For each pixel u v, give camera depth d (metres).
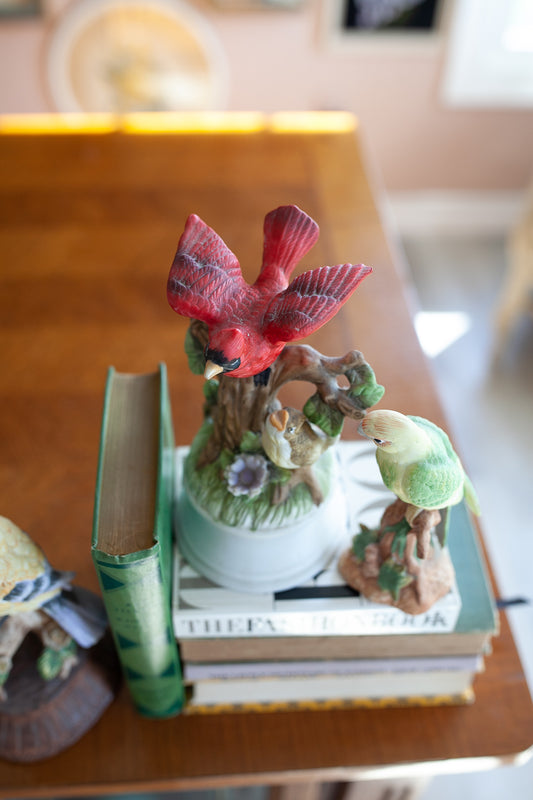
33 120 1.06
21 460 0.72
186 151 1.02
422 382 0.78
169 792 0.89
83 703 0.59
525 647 1.23
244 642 0.57
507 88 1.80
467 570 0.59
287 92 1.80
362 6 1.64
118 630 0.54
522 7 1.67
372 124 1.88
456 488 0.49
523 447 1.52
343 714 0.62
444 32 1.69
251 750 0.60
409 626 0.56
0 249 0.89
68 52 1.67
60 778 0.59
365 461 0.64
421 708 0.62
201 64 1.71
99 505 0.52
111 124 1.05
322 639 0.57
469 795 1.09
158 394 0.57
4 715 0.58
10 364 0.79
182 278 0.46
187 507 0.58
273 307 0.46
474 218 2.08
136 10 1.60
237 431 0.53
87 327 0.82
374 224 0.92
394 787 0.71
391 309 0.83
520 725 0.61
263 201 0.95
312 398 0.51
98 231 0.91
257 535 0.55
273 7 1.62
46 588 0.54
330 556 0.58
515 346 1.70
